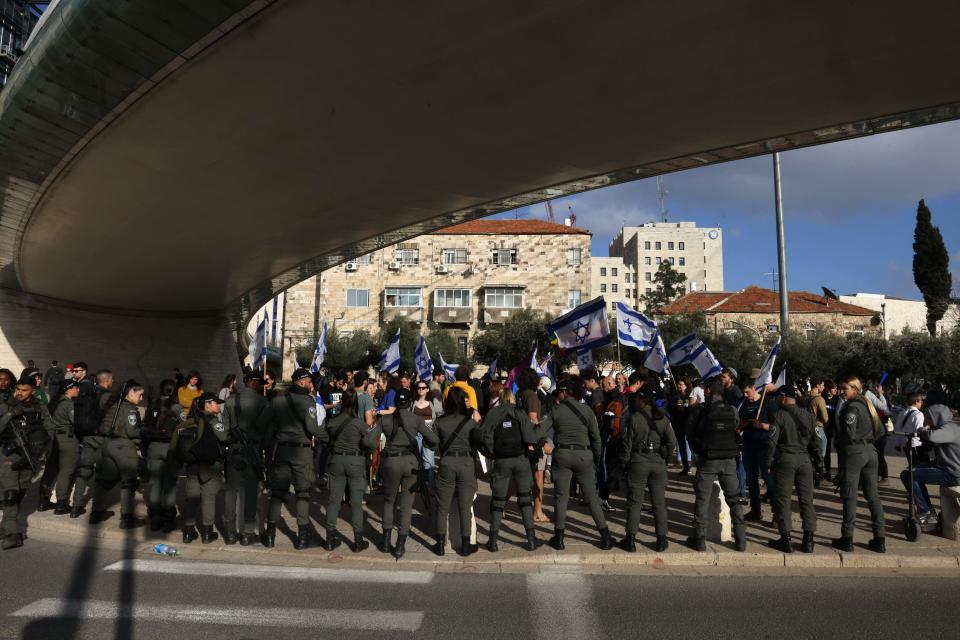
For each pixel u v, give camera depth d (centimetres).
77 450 840
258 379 742
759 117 1141
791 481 650
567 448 667
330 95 1016
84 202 1462
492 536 666
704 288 13288
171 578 579
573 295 5612
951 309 4362
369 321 5653
